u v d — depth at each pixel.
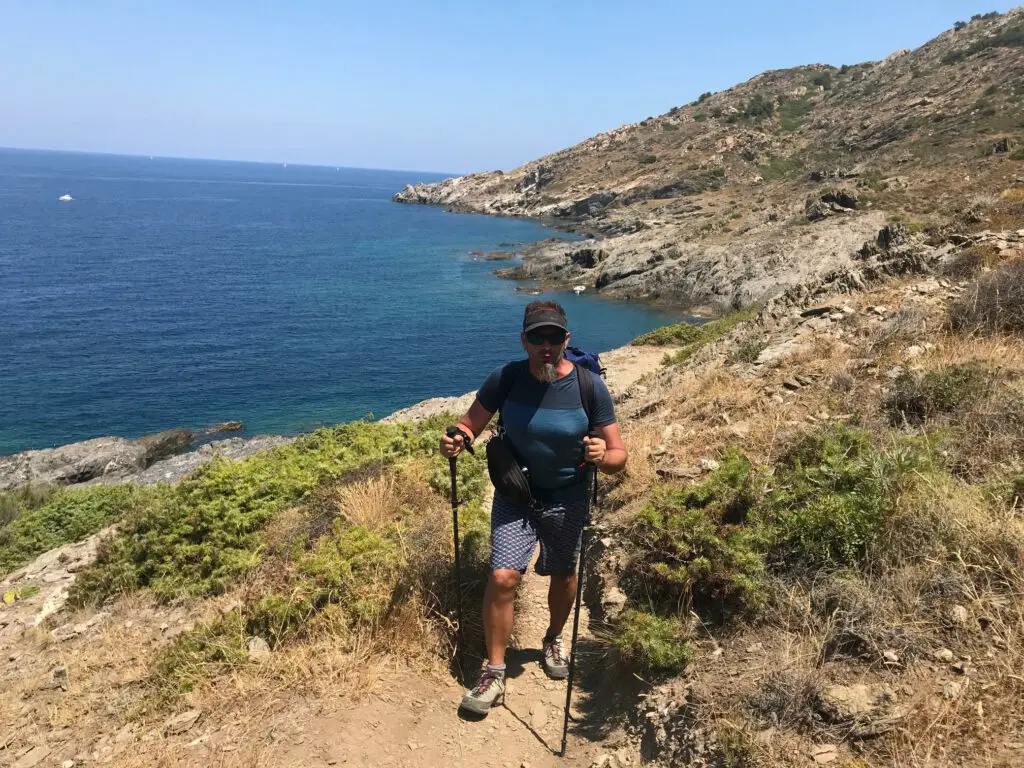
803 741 2.58
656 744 2.96
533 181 129.00
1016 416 4.46
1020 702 2.44
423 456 7.73
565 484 3.56
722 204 75.75
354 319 41.62
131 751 3.53
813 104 121.62
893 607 3.08
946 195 47.56
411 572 4.50
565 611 3.85
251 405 27.06
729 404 6.77
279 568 5.29
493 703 3.61
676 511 4.02
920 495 3.68
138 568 6.18
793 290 12.42
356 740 3.26
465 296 49.09
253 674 3.88
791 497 3.99
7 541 11.16
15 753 3.86
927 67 102.56
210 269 59.69
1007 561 3.07
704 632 3.47
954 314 7.23
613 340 36.28
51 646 5.46
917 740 2.41
